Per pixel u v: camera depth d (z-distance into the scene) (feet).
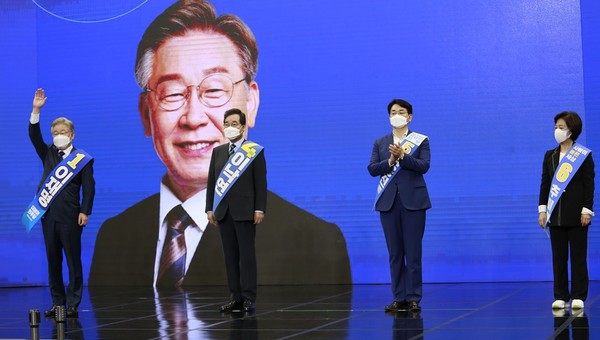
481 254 32.83
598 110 31.99
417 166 23.24
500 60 32.73
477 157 32.86
